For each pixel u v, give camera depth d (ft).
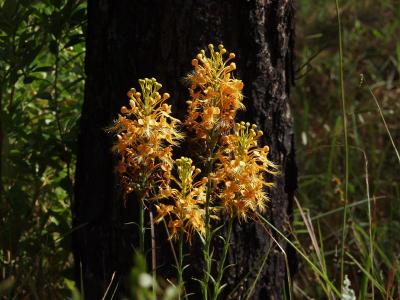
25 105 12.61
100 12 10.46
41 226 11.93
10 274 11.58
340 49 10.34
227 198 8.54
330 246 15.46
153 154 8.35
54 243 12.01
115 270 10.77
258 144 10.71
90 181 10.82
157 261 10.53
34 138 11.59
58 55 12.41
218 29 10.21
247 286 10.91
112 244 10.73
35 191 12.25
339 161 18.71
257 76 10.50
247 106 10.54
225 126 8.42
